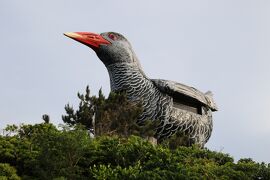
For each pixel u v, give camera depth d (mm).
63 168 18141
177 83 25734
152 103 24953
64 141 18109
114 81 25406
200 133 26031
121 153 19453
